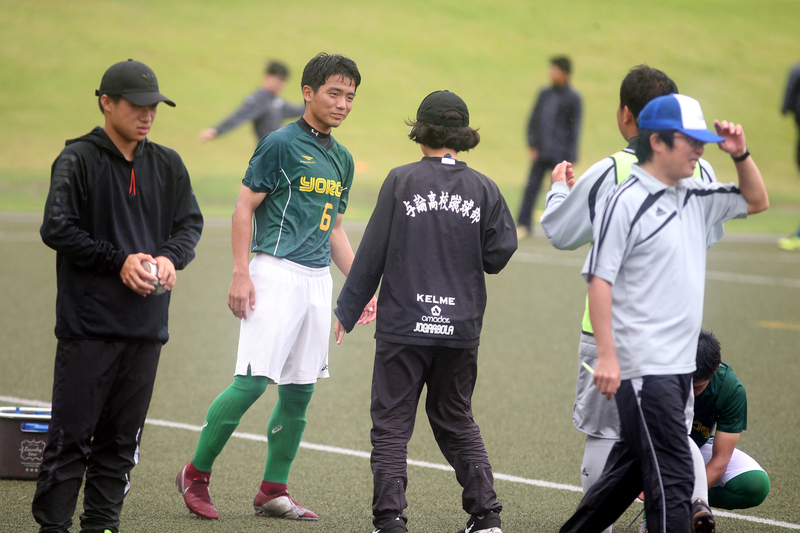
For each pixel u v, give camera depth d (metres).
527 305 23.98
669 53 83.75
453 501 10.73
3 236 31.70
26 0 77.06
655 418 7.72
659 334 7.78
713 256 33.09
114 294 8.15
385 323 9.16
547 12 92.38
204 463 9.91
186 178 8.87
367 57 74.56
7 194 41.97
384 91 67.81
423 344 9.05
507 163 55.59
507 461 12.29
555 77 33.69
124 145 8.32
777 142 65.81
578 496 10.98
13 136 52.66
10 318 20.08
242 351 9.87
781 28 94.62
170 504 10.29
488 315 22.66
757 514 10.47
